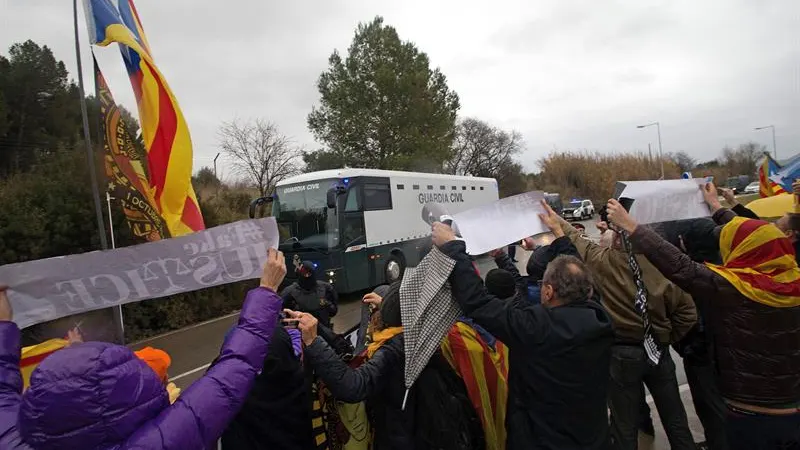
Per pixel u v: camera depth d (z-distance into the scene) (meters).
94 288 1.89
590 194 54.28
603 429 1.90
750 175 58.66
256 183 24.50
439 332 2.03
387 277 11.67
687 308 2.80
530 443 1.90
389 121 26.72
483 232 2.61
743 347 2.09
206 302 10.18
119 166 2.88
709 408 2.95
